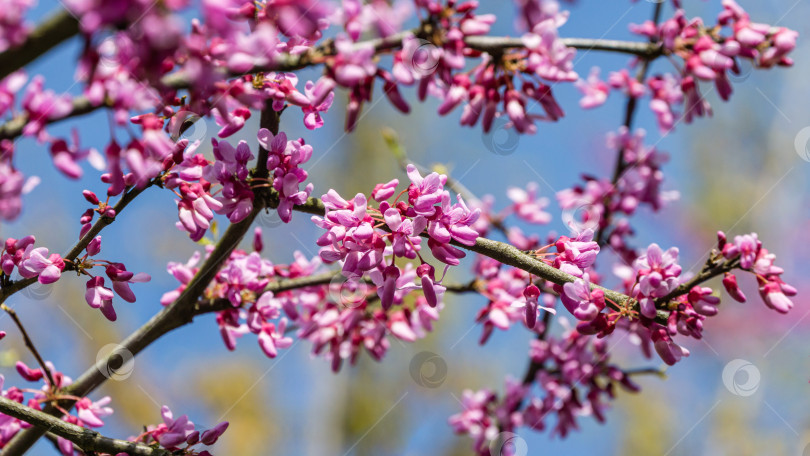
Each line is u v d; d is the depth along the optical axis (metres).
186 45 1.68
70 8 1.44
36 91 1.75
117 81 1.72
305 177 2.46
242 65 1.83
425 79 2.56
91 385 2.82
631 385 3.84
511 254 2.40
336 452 10.10
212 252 2.78
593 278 3.87
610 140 4.15
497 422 4.08
